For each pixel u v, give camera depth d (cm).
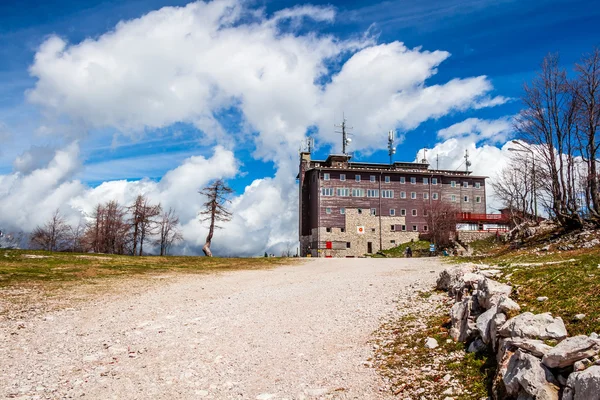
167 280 2662
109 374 938
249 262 4206
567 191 3162
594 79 2852
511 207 5331
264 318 1498
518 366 646
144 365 1001
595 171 2964
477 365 818
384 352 1030
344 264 3741
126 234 5597
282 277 2855
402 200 7256
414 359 948
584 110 2912
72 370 965
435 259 3650
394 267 3098
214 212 5594
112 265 3397
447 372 835
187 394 823
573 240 2672
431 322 1209
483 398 699
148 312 1617
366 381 856
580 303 834
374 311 1500
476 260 2856
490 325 867
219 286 2400
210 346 1157
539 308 874
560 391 582
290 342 1180
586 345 591
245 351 1105
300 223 7556
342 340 1178
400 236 7144
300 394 809
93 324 1416
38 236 5950
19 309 1619
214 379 905
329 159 7469
